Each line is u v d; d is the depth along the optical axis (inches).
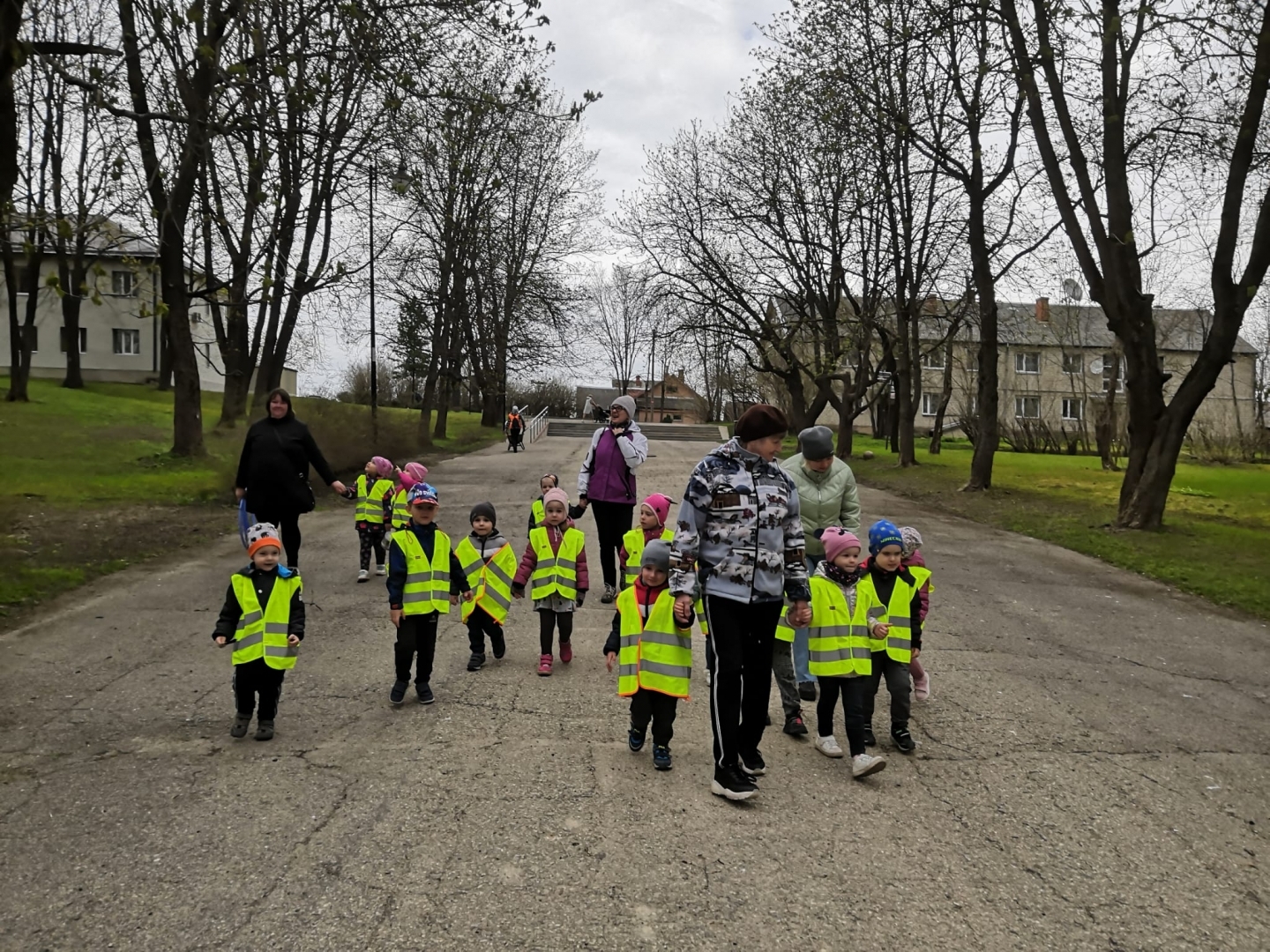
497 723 226.4
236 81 411.2
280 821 168.9
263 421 357.1
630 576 284.4
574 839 164.9
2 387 1439.5
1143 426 611.5
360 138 536.4
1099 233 605.0
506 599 274.8
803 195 1103.6
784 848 165.0
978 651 315.3
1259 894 156.3
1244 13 534.3
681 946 133.3
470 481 851.4
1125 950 137.5
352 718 227.3
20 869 149.5
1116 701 266.2
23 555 415.8
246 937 131.5
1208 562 501.0
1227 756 224.5
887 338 1170.0
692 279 1192.8
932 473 1038.4
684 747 215.5
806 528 249.9
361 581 397.1
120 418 1210.6
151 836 161.9
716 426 2251.5
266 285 494.6
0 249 357.7
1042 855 167.3
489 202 1333.7
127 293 352.8
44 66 391.5
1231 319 573.3
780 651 227.5
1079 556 535.2
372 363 1200.8
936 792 193.9
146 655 278.7
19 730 213.6
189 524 533.3
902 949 135.0
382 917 137.6
